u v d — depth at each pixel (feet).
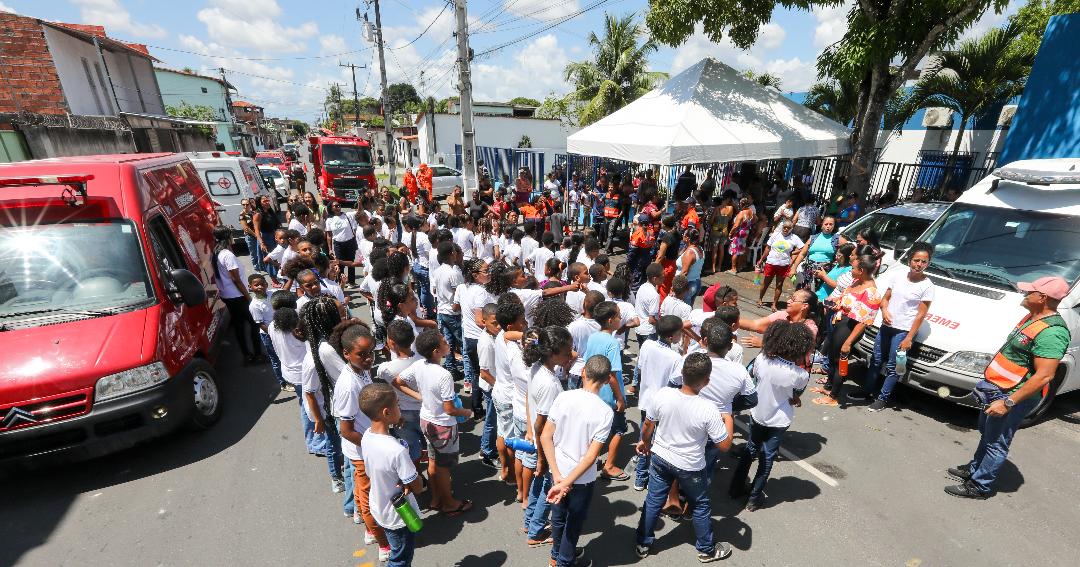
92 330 14.35
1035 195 18.02
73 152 46.03
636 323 15.83
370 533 11.93
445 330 19.77
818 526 12.51
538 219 36.99
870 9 29.25
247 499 13.60
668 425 10.36
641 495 13.78
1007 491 13.74
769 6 34.55
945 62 44.86
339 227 32.14
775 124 34.81
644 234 28.32
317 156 70.49
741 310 27.50
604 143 36.17
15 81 48.21
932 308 17.24
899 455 15.31
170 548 11.88
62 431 13.23
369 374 11.38
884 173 45.65
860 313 17.49
